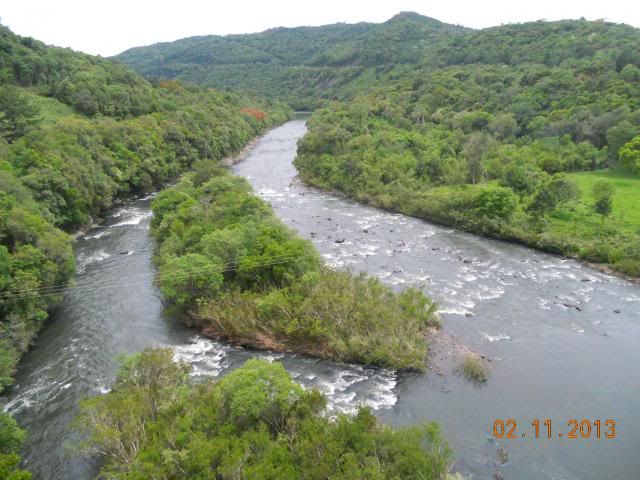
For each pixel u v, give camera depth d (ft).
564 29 651.66
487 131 394.11
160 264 195.72
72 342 151.02
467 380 126.21
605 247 198.29
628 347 141.18
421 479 80.69
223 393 98.07
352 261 207.62
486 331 150.00
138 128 377.30
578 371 130.00
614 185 277.85
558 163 310.04
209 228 199.21
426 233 247.91
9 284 147.23
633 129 307.78
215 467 82.12
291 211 293.02
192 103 568.41
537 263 204.13
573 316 159.02
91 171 284.82
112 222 280.51
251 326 147.02
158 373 114.21
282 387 96.63
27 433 111.04
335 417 103.81
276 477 76.33
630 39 542.16
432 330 149.59
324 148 381.60
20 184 214.48
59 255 174.60
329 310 143.13
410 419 111.04
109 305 175.52
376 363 134.00
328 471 77.87
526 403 117.08
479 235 243.19
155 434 90.22
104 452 97.50
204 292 160.25
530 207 242.58
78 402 121.80
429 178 315.58
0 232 163.94
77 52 540.52
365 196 312.29
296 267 166.81
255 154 517.55
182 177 344.28
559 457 99.19
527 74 485.56
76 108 408.26
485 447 101.96
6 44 418.51
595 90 399.85
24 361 141.08
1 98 301.22
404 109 488.02
